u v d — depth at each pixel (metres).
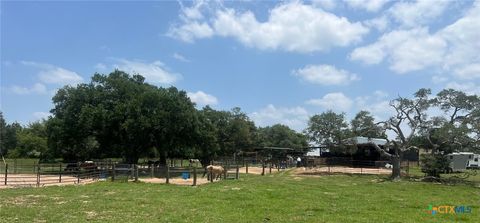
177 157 56.06
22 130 98.62
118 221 12.52
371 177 44.16
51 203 16.39
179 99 49.00
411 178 43.00
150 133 46.69
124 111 45.78
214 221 12.74
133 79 53.41
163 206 15.86
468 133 42.56
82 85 48.66
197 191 22.28
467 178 44.53
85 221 12.46
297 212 15.13
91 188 23.25
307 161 64.81
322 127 51.16
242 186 26.36
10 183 26.27
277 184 28.86
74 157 49.75
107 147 48.84
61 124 46.12
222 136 75.44
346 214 15.02
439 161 42.38
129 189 23.08
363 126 47.56
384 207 17.38
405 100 45.56
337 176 44.56
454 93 44.38
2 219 12.70
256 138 89.62
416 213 15.74
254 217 13.73
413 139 46.88
